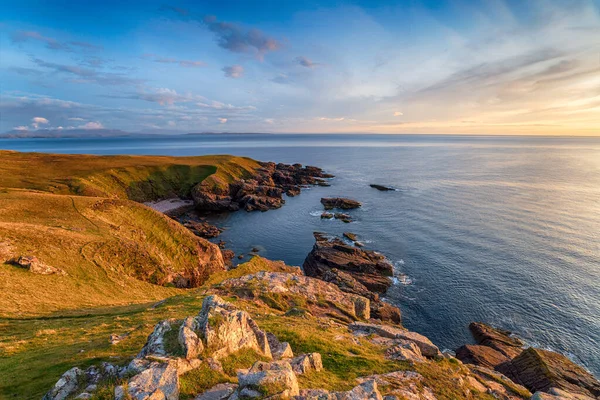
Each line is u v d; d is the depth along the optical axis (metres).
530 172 198.00
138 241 62.81
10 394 15.01
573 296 59.25
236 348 17.16
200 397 12.91
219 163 166.88
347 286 60.59
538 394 21.17
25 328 28.41
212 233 99.81
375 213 115.25
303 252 87.94
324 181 178.25
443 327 53.34
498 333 50.47
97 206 70.25
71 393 13.03
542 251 76.81
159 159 168.75
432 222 101.06
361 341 27.23
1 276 38.16
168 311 32.75
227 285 45.00
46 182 104.94
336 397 13.67
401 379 19.92
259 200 131.50
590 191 137.38
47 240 49.44
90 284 44.59
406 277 68.50
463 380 22.48
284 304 40.75
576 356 46.09
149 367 13.59
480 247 80.62
